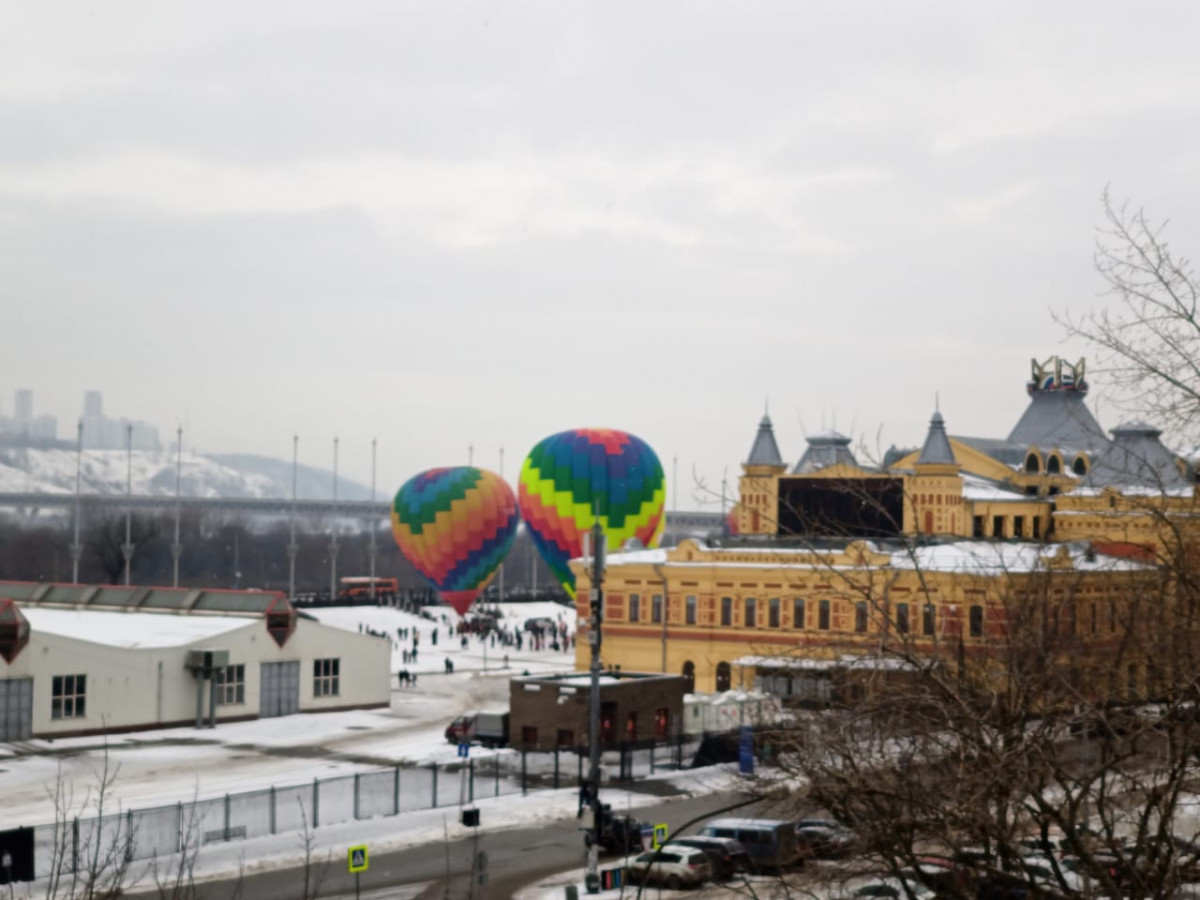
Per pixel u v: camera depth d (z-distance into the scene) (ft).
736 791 143.43
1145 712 89.61
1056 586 115.96
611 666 361.92
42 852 190.08
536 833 215.31
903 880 85.66
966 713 83.66
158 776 264.52
